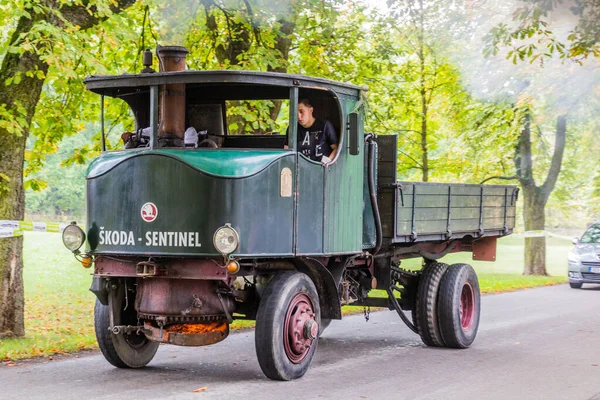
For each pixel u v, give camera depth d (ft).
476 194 38.45
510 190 42.60
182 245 24.03
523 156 84.99
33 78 35.55
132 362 28.07
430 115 79.87
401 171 79.51
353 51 60.23
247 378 26.63
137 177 24.76
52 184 144.77
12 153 35.22
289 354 26.03
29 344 32.68
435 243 37.88
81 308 49.98
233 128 34.65
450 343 34.45
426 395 24.63
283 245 25.16
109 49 46.52
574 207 114.42
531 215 85.10
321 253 26.84
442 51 70.03
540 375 28.32
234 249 23.39
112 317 26.27
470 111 78.74
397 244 33.53
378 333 39.29
